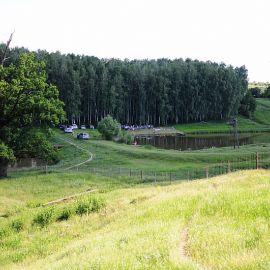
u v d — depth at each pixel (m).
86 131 155.88
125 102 198.50
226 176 35.88
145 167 78.44
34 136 67.38
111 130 129.75
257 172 35.47
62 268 14.65
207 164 79.00
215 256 13.14
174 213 21.81
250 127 198.75
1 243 27.78
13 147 66.19
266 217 17.84
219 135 171.12
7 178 64.62
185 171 70.81
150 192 34.78
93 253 15.63
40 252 23.58
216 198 23.12
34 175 67.31
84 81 185.00
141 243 15.58
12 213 39.22
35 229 30.48
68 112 175.00
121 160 87.94
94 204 32.38
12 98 65.06
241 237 14.98
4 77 67.88
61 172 69.44
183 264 12.12
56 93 69.38
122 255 13.98
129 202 31.52
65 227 28.86
